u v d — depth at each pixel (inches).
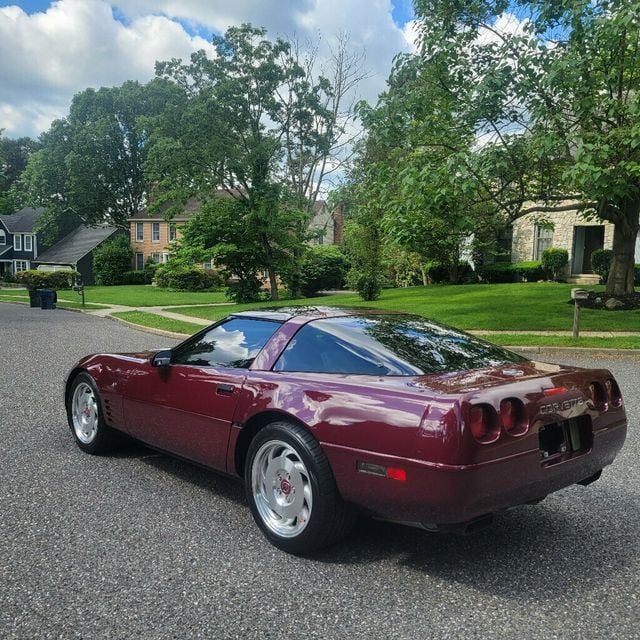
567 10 493.0
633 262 706.2
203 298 1488.7
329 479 130.1
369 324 157.3
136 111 2556.6
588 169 449.7
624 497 176.9
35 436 235.0
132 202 2728.8
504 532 151.6
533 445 124.0
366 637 104.7
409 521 122.6
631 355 463.5
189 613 111.8
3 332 671.1
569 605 116.0
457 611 113.3
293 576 126.6
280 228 1233.4
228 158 1173.7
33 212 2896.2
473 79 578.2
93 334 664.4
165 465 201.2
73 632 105.3
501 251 1179.9
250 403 147.8
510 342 508.4
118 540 143.1
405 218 602.5
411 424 118.6
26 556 134.3
